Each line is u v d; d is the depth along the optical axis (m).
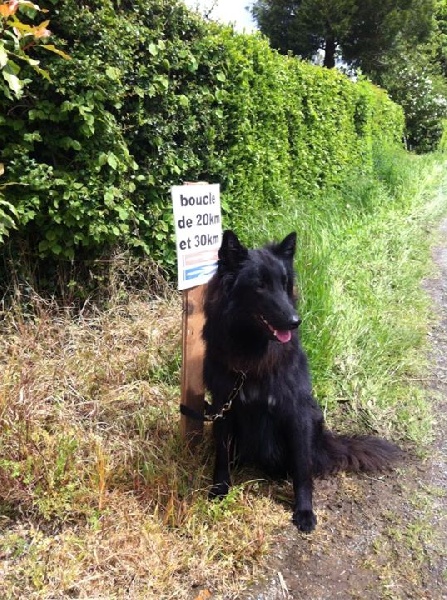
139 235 5.02
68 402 3.47
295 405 2.98
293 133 8.45
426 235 9.20
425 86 26.08
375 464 3.33
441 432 3.84
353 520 2.97
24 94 4.00
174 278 5.34
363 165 12.05
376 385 4.23
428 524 2.94
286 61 8.07
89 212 4.26
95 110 4.24
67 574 2.32
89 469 2.88
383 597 2.47
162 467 3.02
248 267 2.85
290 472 3.21
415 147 26.80
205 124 5.58
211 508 2.80
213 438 3.32
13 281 4.22
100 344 4.12
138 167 4.79
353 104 11.50
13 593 2.25
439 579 2.59
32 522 2.63
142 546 2.51
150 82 4.78
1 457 2.81
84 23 4.10
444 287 6.81
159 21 4.85
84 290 4.66
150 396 3.64
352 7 25.05
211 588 2.43
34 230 4.38
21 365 3.54
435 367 4.75
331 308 4.61
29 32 2.70
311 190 8.94
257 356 2.88
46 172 4.10
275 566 2.61
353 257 6.71
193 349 3.22
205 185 3.29
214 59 5.53
